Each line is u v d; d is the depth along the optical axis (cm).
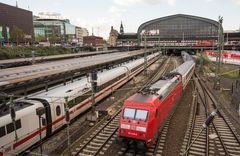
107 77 3145
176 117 2328
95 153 1592
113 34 17700
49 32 18362
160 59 10162
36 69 3556
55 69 3531
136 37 16600
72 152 1628
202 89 3678
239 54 7144
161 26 14762
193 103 2819
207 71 5497
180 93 2862
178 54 14112
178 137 1847
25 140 1598
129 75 4344
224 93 3338
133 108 1620
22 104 1712
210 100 2981
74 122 2239
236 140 1797
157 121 1688
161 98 1833
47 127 1825
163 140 1788
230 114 2395
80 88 2397
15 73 3077
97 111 2364
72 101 2194
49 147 1725
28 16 12094
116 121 2225
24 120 1592
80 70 3756
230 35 14438
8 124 1470
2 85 2212
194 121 2197
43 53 7494
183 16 14150
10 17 10694
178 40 14638
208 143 1736
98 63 4409
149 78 4797
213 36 13850
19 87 2516
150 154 1575
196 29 14162
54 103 1903
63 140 1836
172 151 1619
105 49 13488
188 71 3800
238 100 2498
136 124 1548
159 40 13775
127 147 1659
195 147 1678
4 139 1449
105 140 1814
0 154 1385
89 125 2117
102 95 2936
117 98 3147
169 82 2338
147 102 1622
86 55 7831
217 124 2133
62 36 15800
